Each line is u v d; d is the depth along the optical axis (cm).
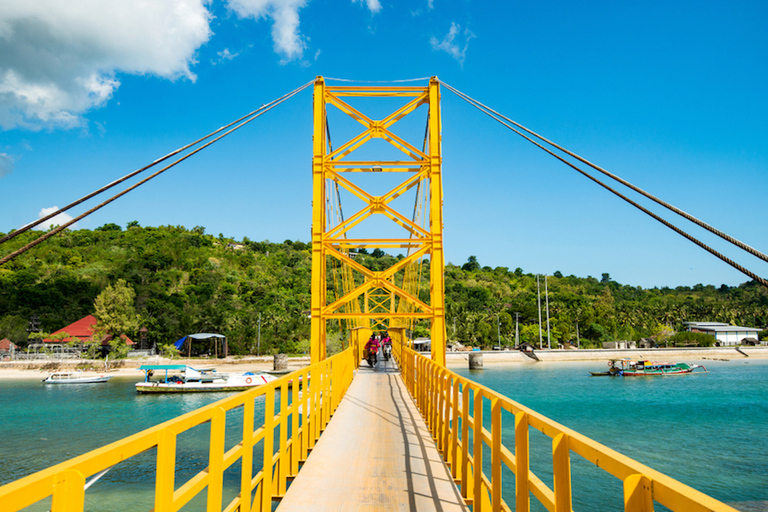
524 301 12131
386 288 1716
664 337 10400
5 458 2561
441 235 1714
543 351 8781
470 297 12400
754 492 2119
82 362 6631
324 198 1745
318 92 1777
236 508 419
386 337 3559
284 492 595
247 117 1035
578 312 10556
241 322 8338
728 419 3666
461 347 9125
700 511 166
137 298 9119
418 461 730
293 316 8781
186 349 7912
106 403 4209
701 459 2625
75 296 9000
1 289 8531
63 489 220
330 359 1087
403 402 1295
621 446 2900
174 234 15312
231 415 3272
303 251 16300
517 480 368
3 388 5200
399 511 531
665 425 3456
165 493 301
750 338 11069
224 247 15350
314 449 803
